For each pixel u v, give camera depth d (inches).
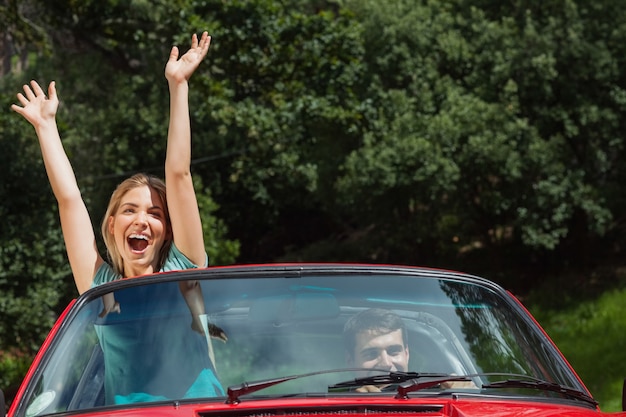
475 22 1048.8
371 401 126.7
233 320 142.7
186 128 170.2
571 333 921.5
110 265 175.0
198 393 133.6
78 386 135.0
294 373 137.3
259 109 840.3
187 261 171.2
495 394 135.3
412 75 1029.8
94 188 1070.4
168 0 823.1
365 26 1040.8
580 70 980.6
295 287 148.2
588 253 1064.8
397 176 979.3
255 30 828.0
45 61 1116.5
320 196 1133.1
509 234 1131.3
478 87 1024.9
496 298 156.4
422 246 1144.2
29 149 840.9
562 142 981.2
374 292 150.6
